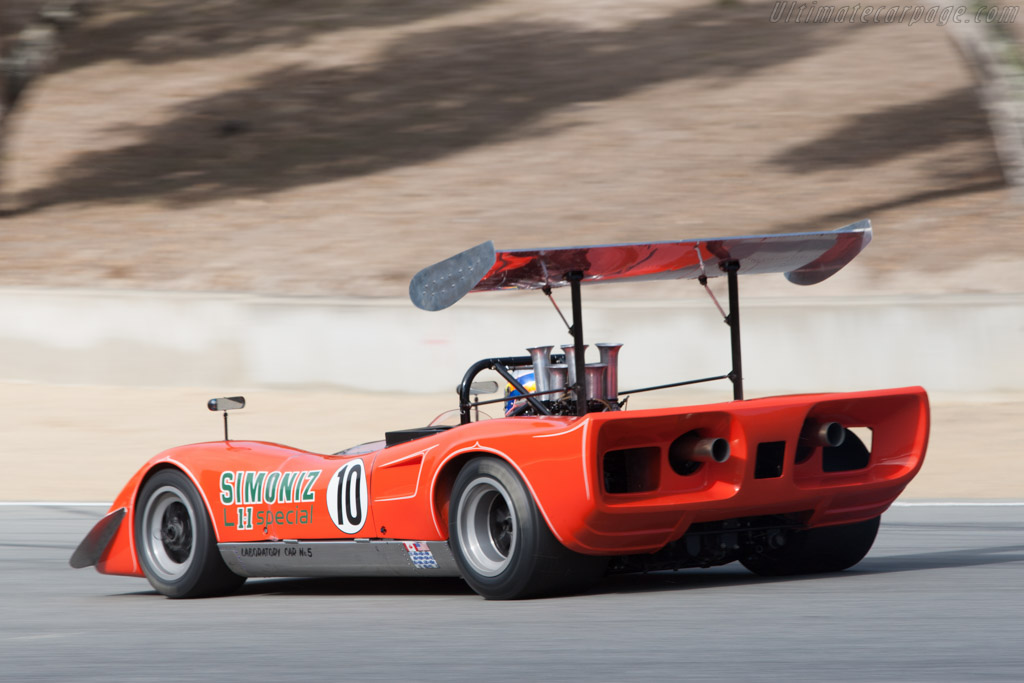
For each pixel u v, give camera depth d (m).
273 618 19.75
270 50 129.25
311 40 130.88
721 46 119.62
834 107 102.19
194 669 15.56
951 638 15.65
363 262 79.38
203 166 105.00
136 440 53.78
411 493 20.05
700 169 92.44
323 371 62.66
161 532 23.53
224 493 22.42
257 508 22.05
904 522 31.72
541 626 17.34
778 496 19.78
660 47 120.81
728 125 101.12
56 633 19.27
